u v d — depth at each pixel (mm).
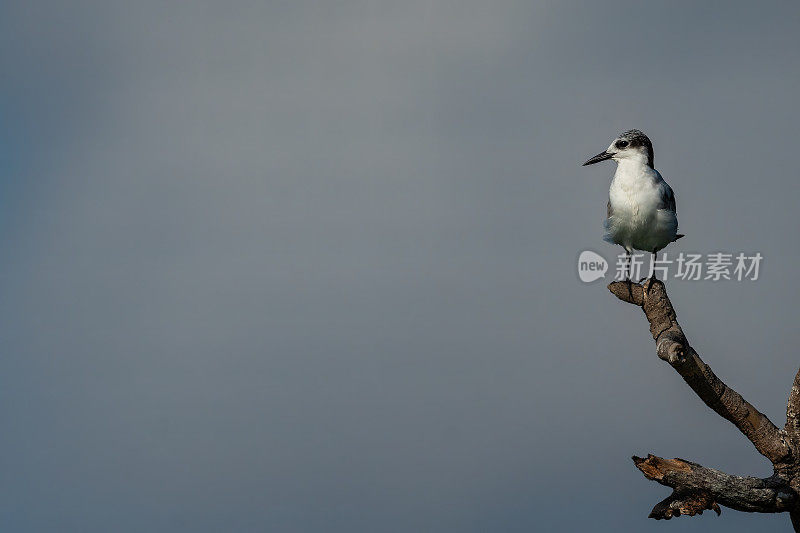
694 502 11078
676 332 11742
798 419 11250
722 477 11070
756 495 10977
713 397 11406
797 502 11047
